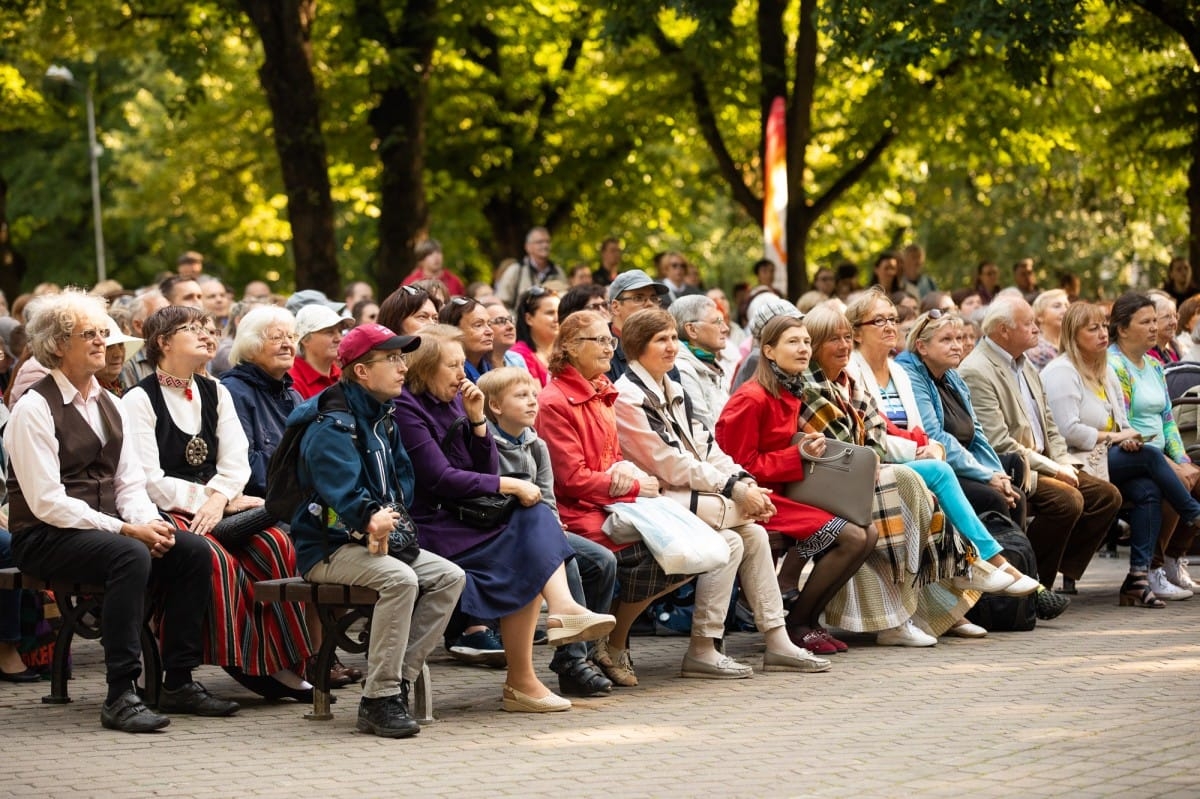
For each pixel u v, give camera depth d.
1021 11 18.69
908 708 7.87
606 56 28.58
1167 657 9.24
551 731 7.46
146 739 7.35
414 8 23.56
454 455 8.09
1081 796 5.95
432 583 7.57
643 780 6.43
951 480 10.08
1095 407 11.92
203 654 8.02
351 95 27.27
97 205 40.44
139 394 8.46
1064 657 9.30
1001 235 37.41
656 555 8.41
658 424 9.12
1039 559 11.27
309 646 8.29
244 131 32.16
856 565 9.45
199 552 7.91
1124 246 36.50
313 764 6.78
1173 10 21.92
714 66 24.61
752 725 7.53
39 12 25.67
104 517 7.77
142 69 40.34
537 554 7.82
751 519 9.09
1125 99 26.52
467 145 29.88
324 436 7.44
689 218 33.41
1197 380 13.64
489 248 33.47
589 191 30.70
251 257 43.34
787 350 9.61
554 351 9.01
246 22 23.72
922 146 27.94
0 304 14.52
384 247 23.38
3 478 8.98
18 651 8.94
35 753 7.04
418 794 6.22
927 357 10.94
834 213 32.25
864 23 19.91
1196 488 12.09
